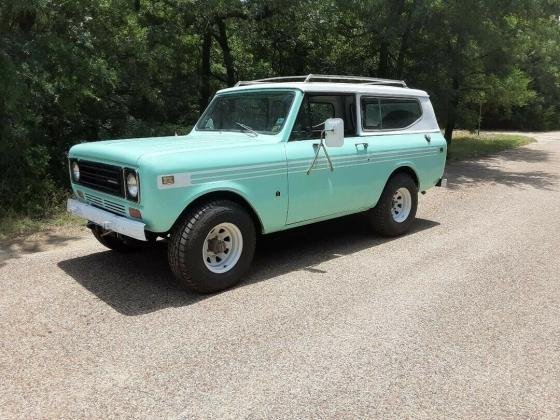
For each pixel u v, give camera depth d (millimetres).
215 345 3832
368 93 6238
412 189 6898
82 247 6340
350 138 6004
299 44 14906
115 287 4969
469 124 18875
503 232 7184
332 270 5516
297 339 3934
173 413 3031
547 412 3078
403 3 13664
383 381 3381
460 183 11906
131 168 4398
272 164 5082
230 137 5539
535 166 15273
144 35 11227
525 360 3664
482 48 14781
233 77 14570
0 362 3570
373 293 4863
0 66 7555
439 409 3092
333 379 3396
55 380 3357
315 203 5602
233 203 4867
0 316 4297
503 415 3045
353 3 13016
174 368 3512
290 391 3256
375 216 6598
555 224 7684
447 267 5629
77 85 8922
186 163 4480
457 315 4387
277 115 5488
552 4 13914
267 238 6797
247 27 13008
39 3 7961
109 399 3158
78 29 9508
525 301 4703
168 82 12766
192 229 4551
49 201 8164
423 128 7129
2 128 7910
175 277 5082
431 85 15297
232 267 4906
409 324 4207
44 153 8461
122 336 3959
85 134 10562
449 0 13570
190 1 11688
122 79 10719
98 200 5066
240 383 3340
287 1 12250
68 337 3938
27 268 5512
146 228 4449
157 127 10844
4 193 7770
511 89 19078
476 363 3615
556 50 19719
